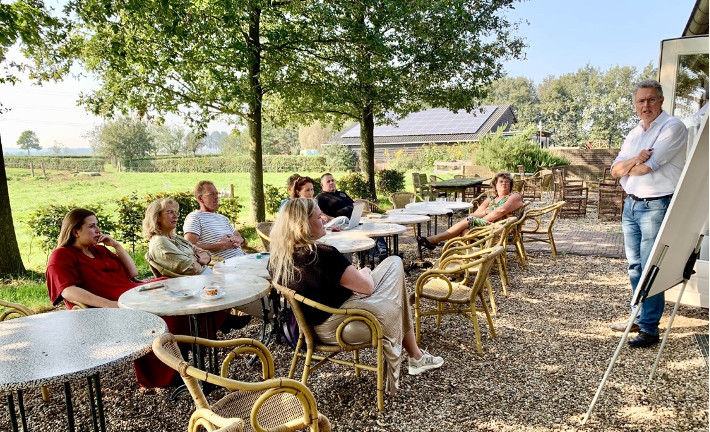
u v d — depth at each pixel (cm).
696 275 391
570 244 758
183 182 2666
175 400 282
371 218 607
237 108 868
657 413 254
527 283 529
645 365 312
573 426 244
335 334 257
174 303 248
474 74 1146
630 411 257
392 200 866
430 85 1143
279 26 878
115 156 4478
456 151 2519
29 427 256
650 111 330
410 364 307
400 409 265
